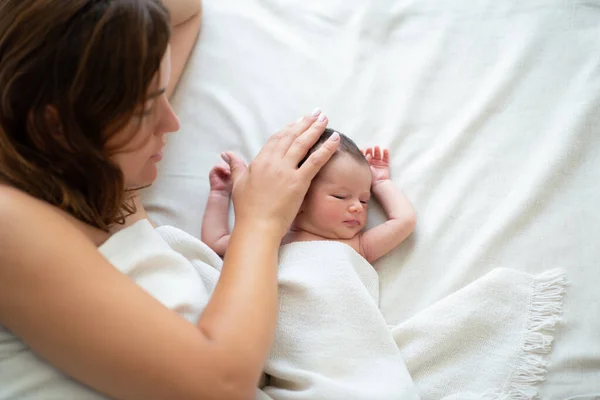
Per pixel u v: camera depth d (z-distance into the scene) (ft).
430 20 3.96
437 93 3.78
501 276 3.15
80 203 2.41
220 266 3.25
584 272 3.17
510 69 3.69
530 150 3.51
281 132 3.27
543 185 3.36
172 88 4.00
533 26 3.78
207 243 3.55
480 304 3.11
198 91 4.05
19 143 2.23
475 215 3.42
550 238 3.27
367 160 3.53
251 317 2.39
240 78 4.04
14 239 2.09
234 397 2.21
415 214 3.43
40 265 2.07
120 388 2.13
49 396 2.33
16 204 2.18
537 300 3.12
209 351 2.20
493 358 3.03
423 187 3.55
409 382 2.87
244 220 2.87
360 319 3.00
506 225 3.32
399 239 3.39
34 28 2.04
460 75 3.79
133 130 2.31
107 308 2.09
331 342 2.94
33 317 2.07
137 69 2.14
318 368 2.90
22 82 2.09
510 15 3.87
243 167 3.55
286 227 2.93
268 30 4.13
